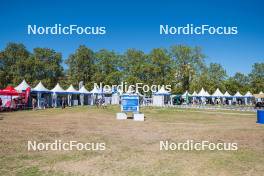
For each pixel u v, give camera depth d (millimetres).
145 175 7227
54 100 47688
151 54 76625
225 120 24734
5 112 32562
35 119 23359
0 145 10969
